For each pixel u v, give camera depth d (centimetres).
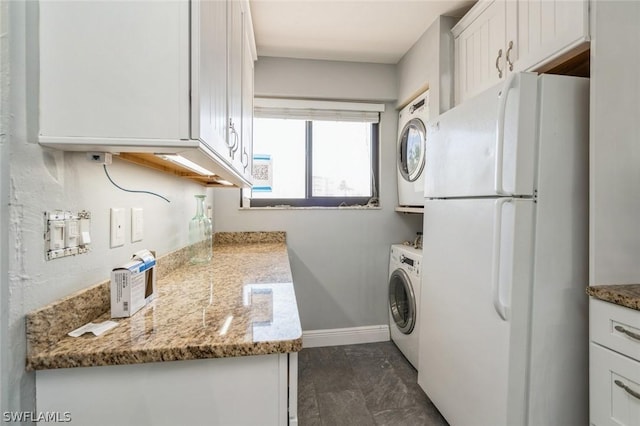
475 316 133
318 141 274
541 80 116
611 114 114
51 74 68
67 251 77
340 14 196
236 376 71
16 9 65
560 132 117
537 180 116
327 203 275
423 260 182
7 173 62
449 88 201
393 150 273
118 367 68
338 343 263
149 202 126
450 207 153
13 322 62
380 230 271
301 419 168
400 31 216
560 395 118
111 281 84
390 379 207
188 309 92
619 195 115
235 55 123
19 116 65
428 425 164
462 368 142
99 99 70
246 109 161
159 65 71
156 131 71
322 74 255
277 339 71
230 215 253
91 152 82
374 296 270
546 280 117
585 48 119
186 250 164
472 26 183
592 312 113
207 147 81
